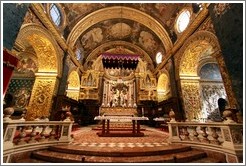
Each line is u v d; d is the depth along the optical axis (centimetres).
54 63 1061
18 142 446
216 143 482
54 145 523
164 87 1683
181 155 455
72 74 1502
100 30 1655
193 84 1105
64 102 1144
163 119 1091
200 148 513
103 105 1658
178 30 1166
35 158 455
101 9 1345
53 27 972
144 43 1795
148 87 1725
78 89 1631
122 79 1839
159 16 1315
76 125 1100
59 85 1098
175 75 1195
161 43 1504
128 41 1922
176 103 1121
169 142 582
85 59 1811
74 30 1280
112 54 1145
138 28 1616
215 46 751
